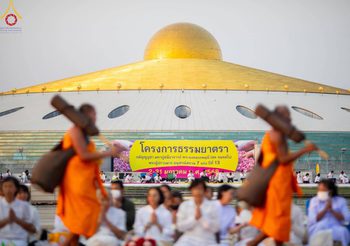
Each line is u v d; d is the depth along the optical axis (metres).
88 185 12.34
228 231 15.80
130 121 61.44
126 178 54.16
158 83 66.56
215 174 55.69
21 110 64.94
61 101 12.38
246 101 64.56
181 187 42.19
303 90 67.50
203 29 78.44
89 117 12.56
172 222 16.72
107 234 14.84
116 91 65.44
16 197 16.52
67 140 12.45
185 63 72.00
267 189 12.34
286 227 12.32
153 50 77.38
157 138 60.19
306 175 56.94
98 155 12.34
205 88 65.69
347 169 61.78
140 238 14.21
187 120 61.91
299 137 12.25
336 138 62.38
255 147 56.16
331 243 15.22
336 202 16.17
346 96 69.25
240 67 73.00
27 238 16.25
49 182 12.30
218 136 60.66
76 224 12.23
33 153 61.25
